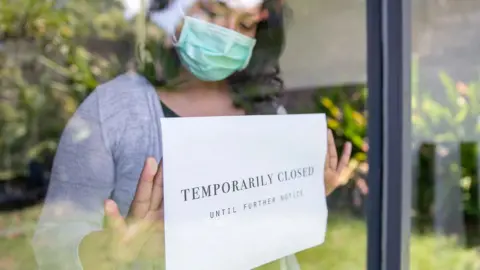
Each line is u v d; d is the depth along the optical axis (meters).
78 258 0.76
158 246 0.72
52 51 0.94
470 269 1.21
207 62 0.79
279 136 0.85
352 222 0.96
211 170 0.75
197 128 0.75
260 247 0.81
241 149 0.79
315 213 0.90
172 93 0.79
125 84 0.81
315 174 0.91
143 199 0.74
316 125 0.92
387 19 0.97
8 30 0.96
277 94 0.90
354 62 0.98
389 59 0.97
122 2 0.87
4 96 0.90
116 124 0.78
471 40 1.24
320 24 0.97
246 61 0.84
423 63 1.16
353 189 0.96
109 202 0.76
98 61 0.88
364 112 0.98
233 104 0.84
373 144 0.97
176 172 0.72
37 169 0.83
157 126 0.75
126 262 0.74
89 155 0.78
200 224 0.74
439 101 1.20
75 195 0.78
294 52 0.94
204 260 0.74
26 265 0.76
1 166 0.82
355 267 0.95
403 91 0.98
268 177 0.83
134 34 0.85
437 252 1.17
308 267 0.90
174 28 0.80
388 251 0.97
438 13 1.17
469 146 1.25
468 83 1.25
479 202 1.26
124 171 0.76
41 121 0.86
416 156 1.16
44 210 0.79
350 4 0.98
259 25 0.87
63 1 0.95
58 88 0.90
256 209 0.80
